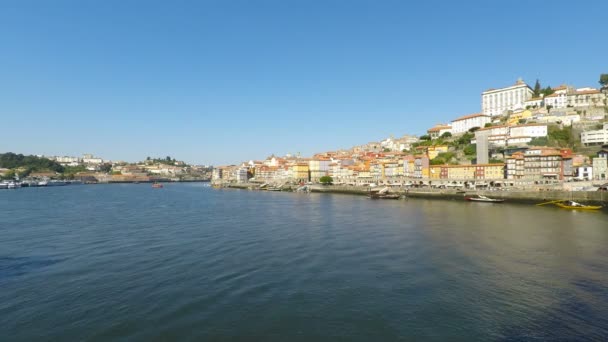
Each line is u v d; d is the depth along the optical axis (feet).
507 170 475.31
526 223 222.69
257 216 272.10
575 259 134.92
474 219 243.19
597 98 638.12
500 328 80.53
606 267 124.36
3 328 82.69
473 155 589.32
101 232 202.18
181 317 87.30
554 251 147.54
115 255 147.54
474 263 130.52
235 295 101.09
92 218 265.54
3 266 131.75
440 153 643.86
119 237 186.39
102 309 92.32
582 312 87.97
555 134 565.12
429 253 145.89
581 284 107.24
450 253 145.48
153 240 177.78
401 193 474.08
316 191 631.97
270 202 411.54
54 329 82.07
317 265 130.00
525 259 135.44
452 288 105.09
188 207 352.69
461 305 92.99
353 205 360.48
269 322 84.48
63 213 301.22
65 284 111.34
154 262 135.95
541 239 171.94
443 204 361.30
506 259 135.74
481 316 86.53
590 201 317.01
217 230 206.18
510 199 367.25
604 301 94.43
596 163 412.16
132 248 160.25
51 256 146.72
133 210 324.60
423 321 84.43
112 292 104.12
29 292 104.73
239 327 82.17
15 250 157.89
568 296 97.96
